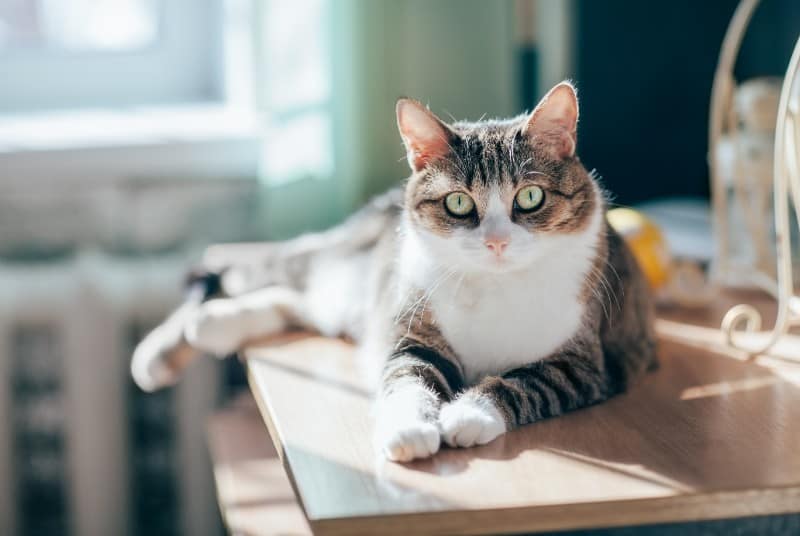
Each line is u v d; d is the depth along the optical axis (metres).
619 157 1.96
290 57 1.79
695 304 1.57
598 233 1.21
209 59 2.03
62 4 1.95
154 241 1.83
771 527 0.98
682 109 1.95
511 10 1.88
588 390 1.16
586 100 1.91
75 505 1.76
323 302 1.47
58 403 1.77
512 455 1.03
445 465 1.00
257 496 1.34
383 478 0.97
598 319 1.20
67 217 1.79
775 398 1.19
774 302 1.58
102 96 2.00
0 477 1.72
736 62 1.96
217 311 1.44
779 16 1.88
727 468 1.00
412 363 1.15
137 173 1.76
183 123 1.86
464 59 1.89
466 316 1.17
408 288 1.21
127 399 1.78
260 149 1.79
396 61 1.85
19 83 1.95
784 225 1.24
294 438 1.08
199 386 1.76
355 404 1.18
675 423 1.12
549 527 0.93
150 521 1.87
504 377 1.14
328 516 0.90
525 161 1.15
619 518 0.94
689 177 1.99
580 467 1.00
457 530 0.92
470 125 1.25
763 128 1.53
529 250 1.13
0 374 1.69
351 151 1.80
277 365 1.33
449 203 1.16
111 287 1.72
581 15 1.86
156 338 1.53
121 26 1.99
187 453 1.78
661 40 1.90
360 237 1.55
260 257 1.66
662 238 1.56
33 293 1.69
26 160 1.70
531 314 1.16
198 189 1.83
